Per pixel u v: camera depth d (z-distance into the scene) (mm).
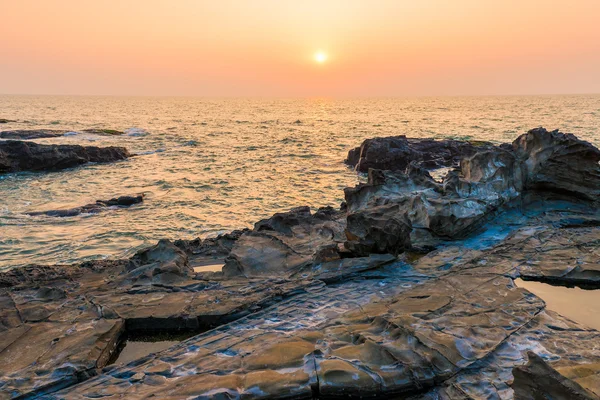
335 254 10469
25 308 8305
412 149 34750
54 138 55156
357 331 7090
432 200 12258
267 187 28031
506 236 11852
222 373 6230
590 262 9609
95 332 7387
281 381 5930
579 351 6523
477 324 7234
